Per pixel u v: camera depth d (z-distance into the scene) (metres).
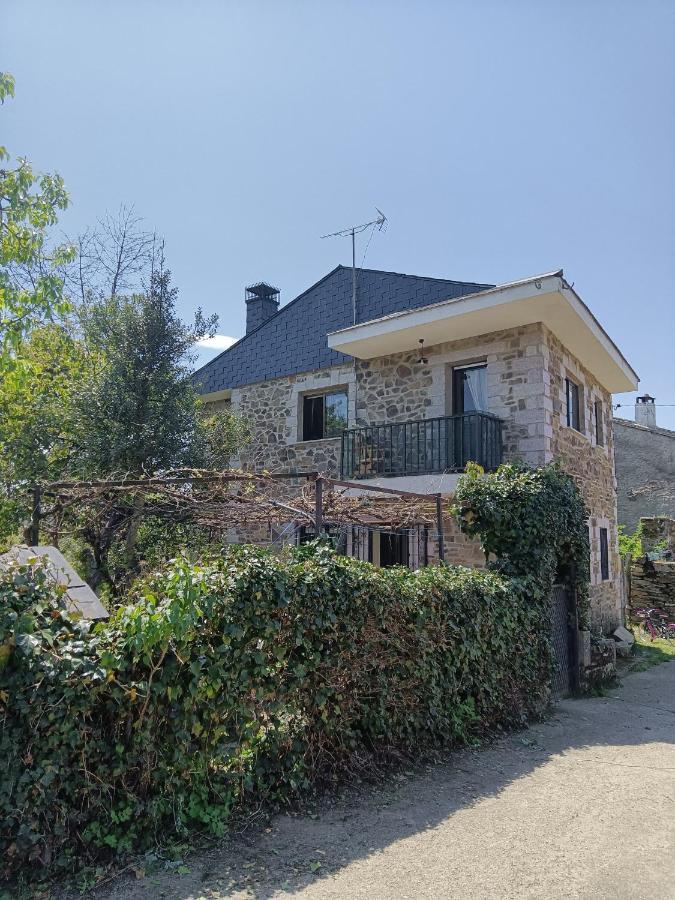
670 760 5.39
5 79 6.70
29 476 9.05
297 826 3.70
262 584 3.87
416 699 5.03
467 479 7.68
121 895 2.87
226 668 3.63
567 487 7.88
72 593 4.25
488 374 10.34
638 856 3.49
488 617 6.01
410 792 4.36
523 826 3.86
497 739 5.82
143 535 9.77
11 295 6.97
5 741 2.85
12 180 7.09
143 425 9.24
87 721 3.13
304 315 13.18
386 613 4.80
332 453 12.08
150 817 3.26
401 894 3.00
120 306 10.23
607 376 13.35
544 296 8.87
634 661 11.11
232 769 3.72
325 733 4.30
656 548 17.34
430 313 9.87
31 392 9.13
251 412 13.66
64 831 2.98
